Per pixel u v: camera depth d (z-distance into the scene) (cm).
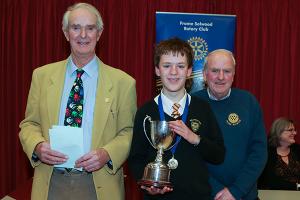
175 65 204
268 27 493
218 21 462
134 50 488
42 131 220
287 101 501
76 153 204
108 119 216
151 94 492
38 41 478
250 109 246
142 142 212
